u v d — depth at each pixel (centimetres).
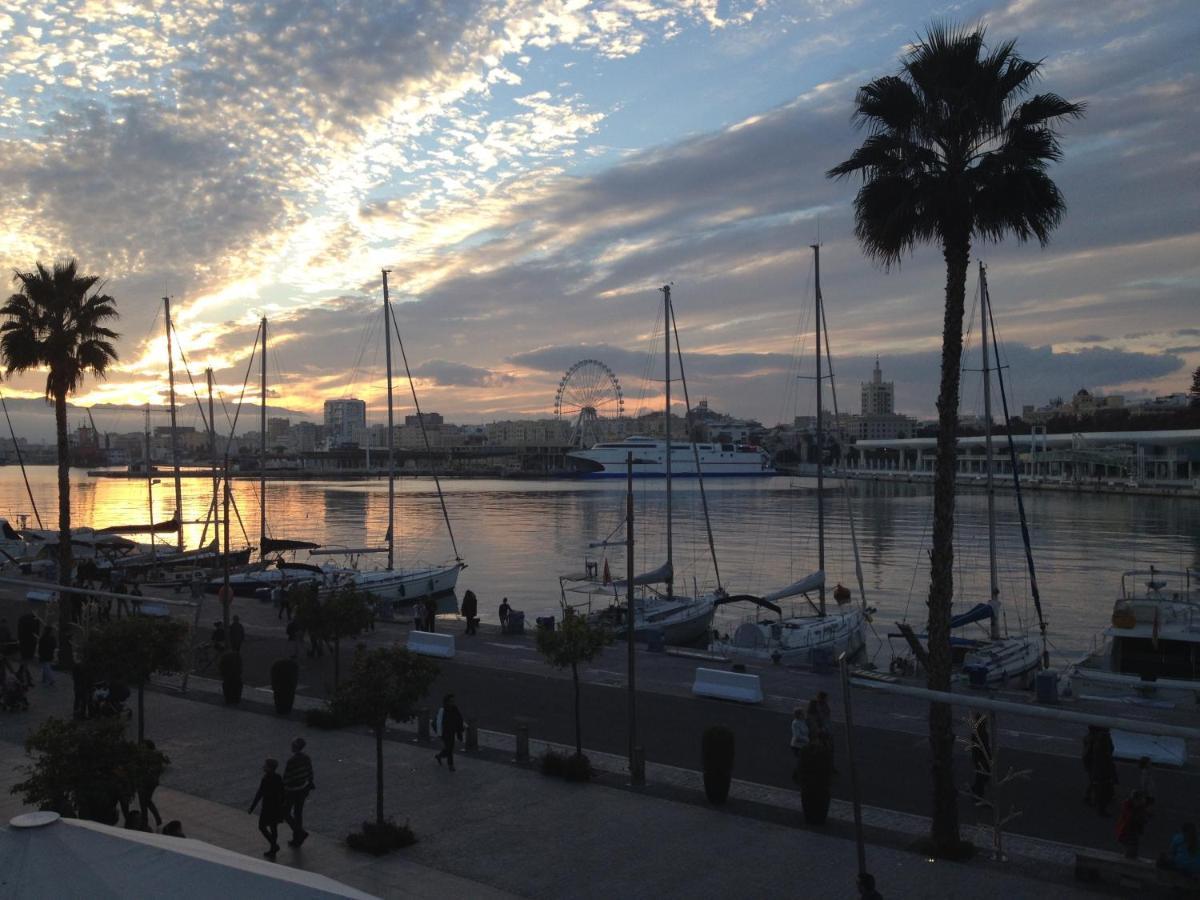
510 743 2200
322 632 2619
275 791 1497
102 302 3322
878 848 1539
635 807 1744
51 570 5566
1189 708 2497
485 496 19800
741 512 14200
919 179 1616
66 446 3275
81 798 1231
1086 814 1714
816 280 4894
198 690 2748
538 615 5528
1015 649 3375
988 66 1591
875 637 4822
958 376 1611
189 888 698
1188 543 9350
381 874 1427
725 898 1348
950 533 1594
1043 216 1608
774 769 1997
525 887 1386
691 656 3347
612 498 18800
